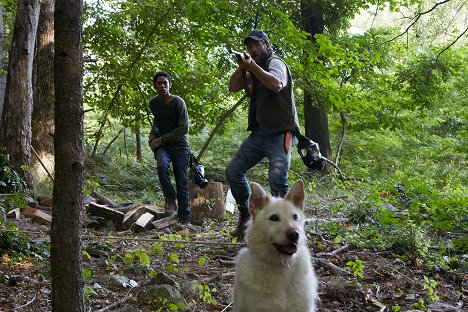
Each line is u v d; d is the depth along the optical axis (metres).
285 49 15.41
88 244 6.73
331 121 23.34
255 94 6.90
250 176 18.14
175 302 4.79
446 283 6.00
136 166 17.44
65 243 3.36
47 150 12.12
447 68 17.73
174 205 9.60
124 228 8.59
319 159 7.02
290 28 14.67
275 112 6.74
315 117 20.70
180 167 9.41
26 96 10.52
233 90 7.05
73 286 3.39
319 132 20.67
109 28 16.09
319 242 7.55
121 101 17.31
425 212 9.27
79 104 3.32
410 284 5.74
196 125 18.72
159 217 9.52
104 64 16.30
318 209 11.02
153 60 16.48
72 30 3.26
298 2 19.59
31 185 10.51
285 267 3.90
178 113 9.45
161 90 9.45
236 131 22.84
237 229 7.28
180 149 9.45
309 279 4.01
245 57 6.06
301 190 4.27
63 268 3.37
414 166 22.22
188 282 5.44
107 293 5.04
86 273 4.80
